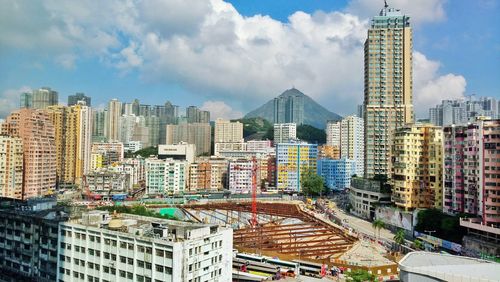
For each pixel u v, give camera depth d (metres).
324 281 163.50
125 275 119.25
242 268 173.12
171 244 109.94
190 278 113.88
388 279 167.25
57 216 145.12
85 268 128.38
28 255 145.00
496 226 198.88
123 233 119.69
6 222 152.12
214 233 123.06
